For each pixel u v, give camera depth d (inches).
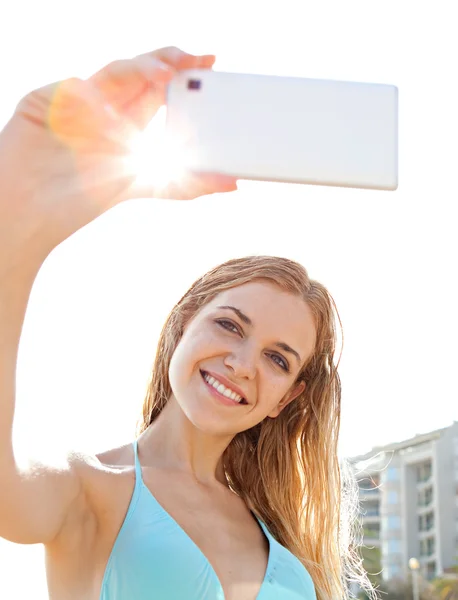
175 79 24.2
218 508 33.9
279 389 34.0
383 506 799.7
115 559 28.8
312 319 36.1
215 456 35.2
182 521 31.1
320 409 40.1
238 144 24.1
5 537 25.8
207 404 32.8
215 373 32.9
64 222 21.9
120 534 29.3
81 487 29.0
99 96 22.0
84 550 28.9
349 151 24.4
